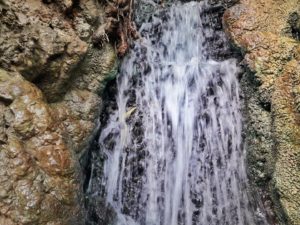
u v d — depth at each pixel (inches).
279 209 120.3
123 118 144.6
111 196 140.3
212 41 157.6
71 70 124.0
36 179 97.6
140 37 152.9
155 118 145.0
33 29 115.3
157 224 139.6
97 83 133.6
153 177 141.5
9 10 112.7
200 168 140.6
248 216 134.2
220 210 137.7
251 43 138.3
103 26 134.5
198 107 144.6
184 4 165.8
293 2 144.3
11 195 92.5
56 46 117.5
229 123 141.6
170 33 160.9
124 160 142.5
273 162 122.4
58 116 118.0
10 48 109.3
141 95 147.7
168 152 142.4
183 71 148.7
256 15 145.4
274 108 122.6
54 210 98.0
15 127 100.2
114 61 137.2
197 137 142.6
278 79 126.7
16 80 106.0
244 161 137.9
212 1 162.7
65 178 103.9
